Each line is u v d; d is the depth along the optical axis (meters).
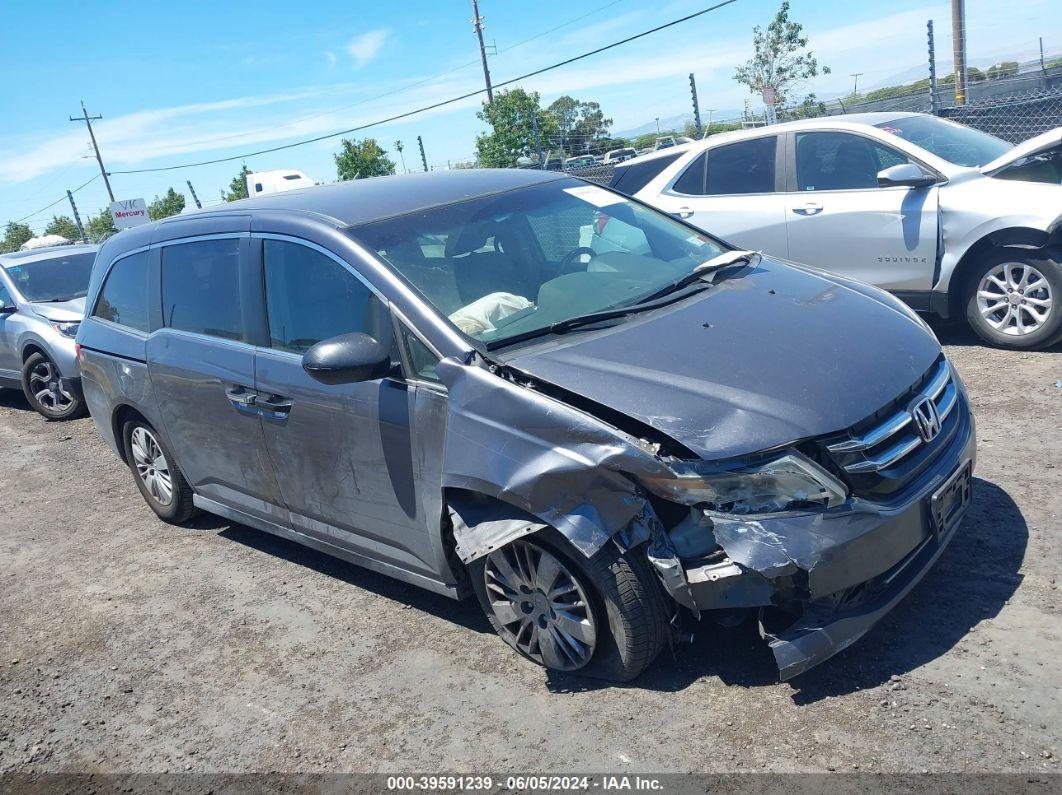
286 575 4.84
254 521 4.79
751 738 2.91
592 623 3.18
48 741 3.70
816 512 2.85
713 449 2.86
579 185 4.70
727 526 2.84
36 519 6.46
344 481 3.92
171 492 5.52
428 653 3.81
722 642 3.41
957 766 2.64
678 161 8.02
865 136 6.96
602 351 3.28
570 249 4.16
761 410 2.94
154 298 5.01
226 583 4.86
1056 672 2.95
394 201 4.20
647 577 3.05
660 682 3.27
